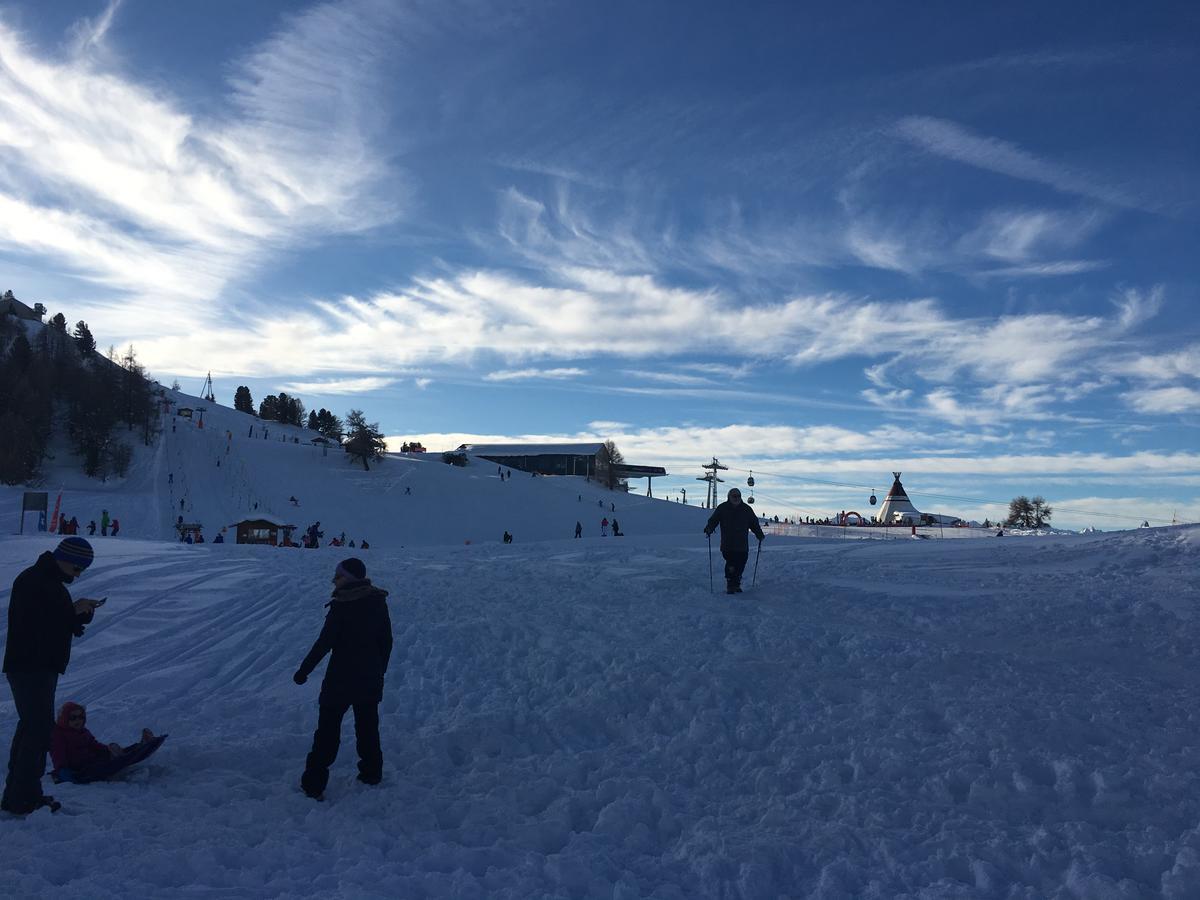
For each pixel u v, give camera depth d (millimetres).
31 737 5625
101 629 13461
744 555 14789
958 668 9312
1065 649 10727
